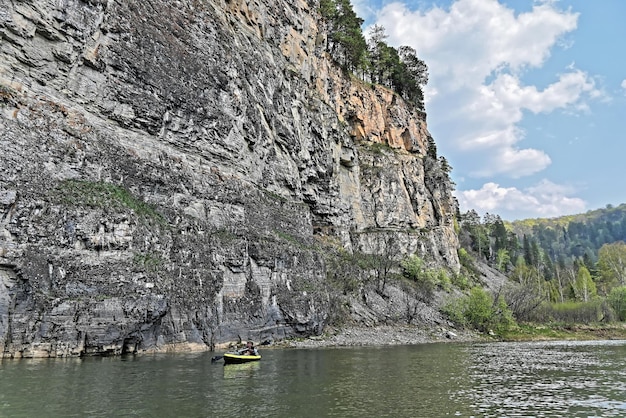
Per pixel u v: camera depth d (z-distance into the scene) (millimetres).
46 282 24750
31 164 26266
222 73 44750
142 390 18156
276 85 57406
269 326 39781
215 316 34438
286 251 45250
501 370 28531
